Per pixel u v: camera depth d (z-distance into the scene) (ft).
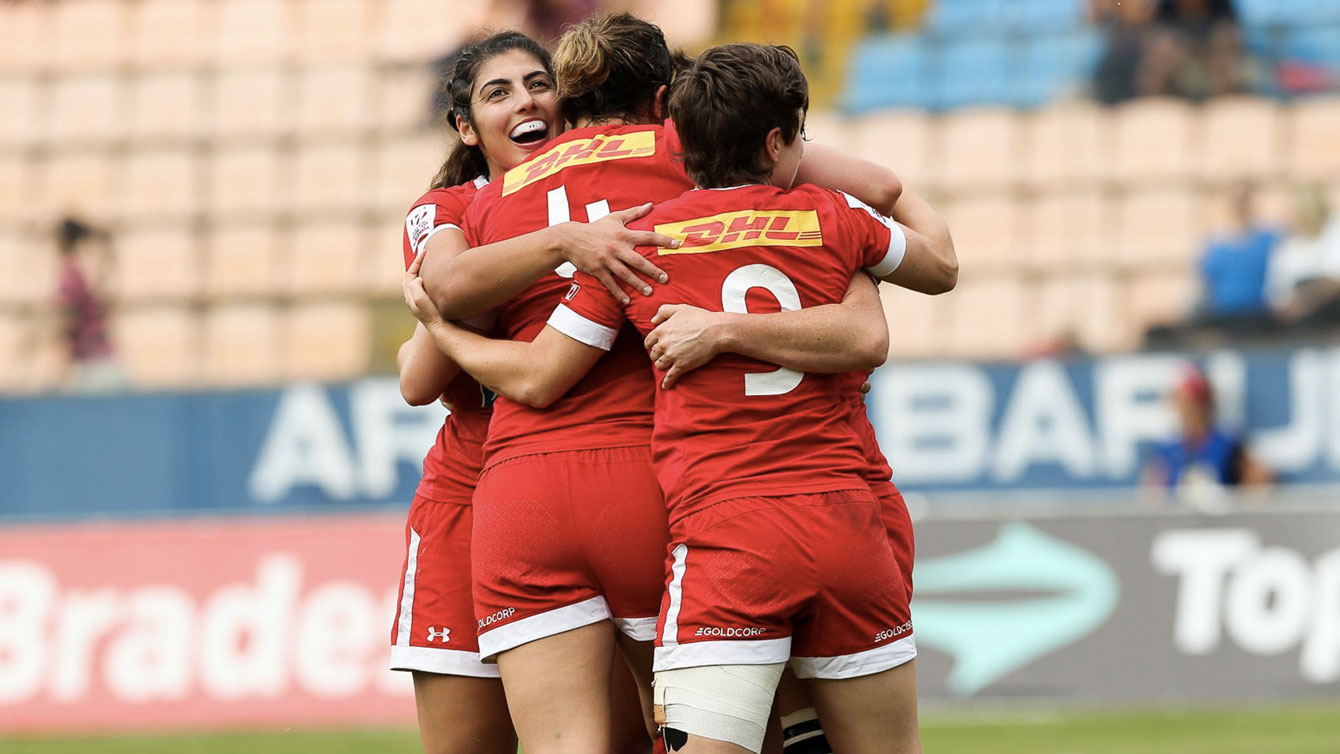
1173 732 85.87
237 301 140.36
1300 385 111.55
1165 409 112.27
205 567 101.30
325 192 144.77
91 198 146.72
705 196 39.52
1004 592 97.45
